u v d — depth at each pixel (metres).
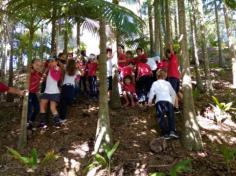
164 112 3.39
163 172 2.86
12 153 3.09
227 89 5.51
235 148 3.31
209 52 9.45
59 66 3.73
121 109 4.08
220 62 8.10
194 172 2.88
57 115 3.60
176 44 5.44
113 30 3.94
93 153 3.14
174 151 3.17
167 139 3.32
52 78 3.59
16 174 2.88
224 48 10.05
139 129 3.61
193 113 3.29
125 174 2.89
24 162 2.95
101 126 3.19
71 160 3.09
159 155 3.11
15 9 3.20
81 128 3.60
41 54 6.40
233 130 3.76
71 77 3.77
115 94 4.14
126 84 4.23
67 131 3.54
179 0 3.45
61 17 3.33
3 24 4.43
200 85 5.11
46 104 3.61
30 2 3.11
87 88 4.58
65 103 3.73
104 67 3.30
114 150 2.93
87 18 3.35
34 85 3.59
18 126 3.73
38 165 3.01
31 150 3.24
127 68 4.31
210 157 3.12
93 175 2.88
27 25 3.31
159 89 3.44
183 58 3.37
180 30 3.42
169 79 3.80
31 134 3.46
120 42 4.62
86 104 4.29
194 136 3.23
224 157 2.97
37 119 3.83
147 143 3.33
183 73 3.36
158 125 3.67
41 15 3.27
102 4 2.69
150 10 5.84
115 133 3.53
